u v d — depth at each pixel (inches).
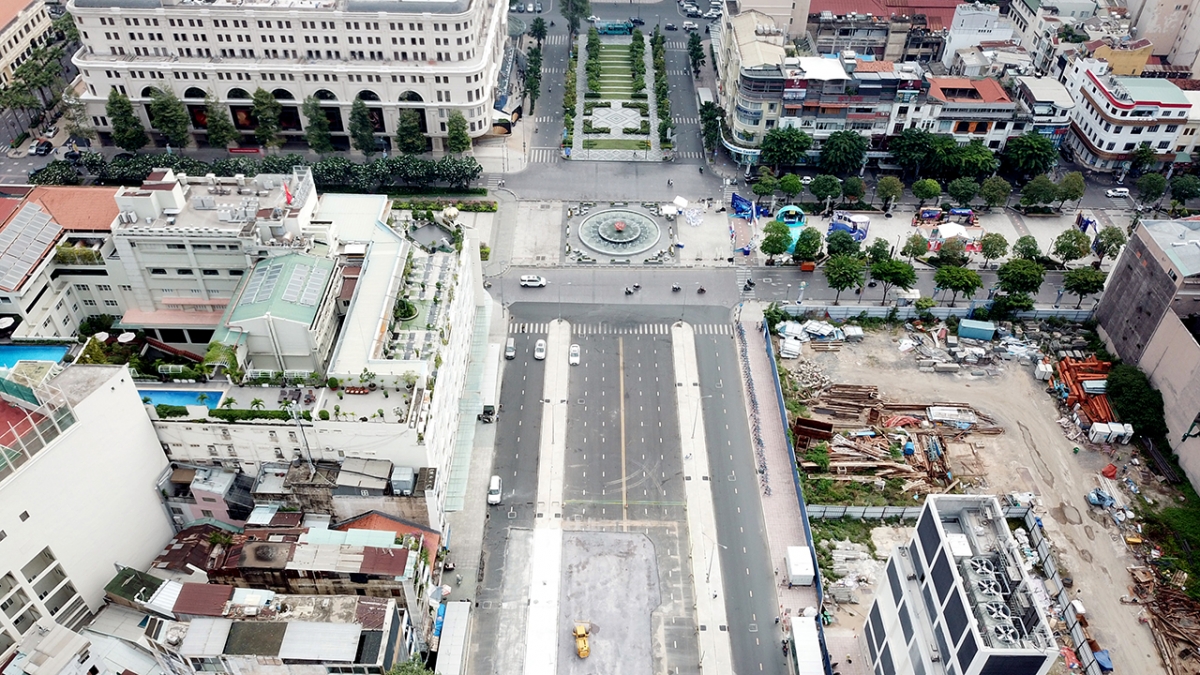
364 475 5738.2
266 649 4741.6
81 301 7450.8
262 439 5748.0
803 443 7224.4
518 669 5767.7
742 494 6953.7
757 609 6161.4
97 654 5206.7
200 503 5900.6
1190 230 7696.9
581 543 6555.1
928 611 5024.6
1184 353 7121.1
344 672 4795.8
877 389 7765.8
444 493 6353.3
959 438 7416.3
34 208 7327.8
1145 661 5920.3
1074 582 6378.0
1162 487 7057.1
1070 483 7076.8
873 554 6505.9
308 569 5241.1
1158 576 6417.3
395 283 6638.8
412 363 5910.4
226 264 7071.9
